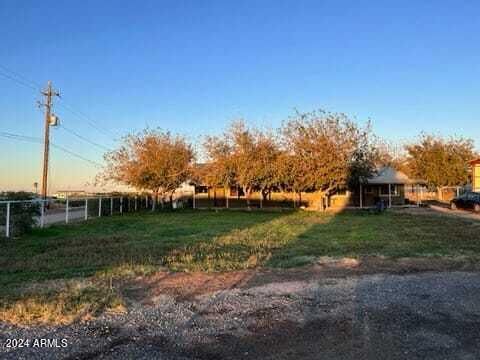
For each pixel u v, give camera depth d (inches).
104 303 309.4
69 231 823.1
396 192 1911.9
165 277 403.5
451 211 1473.9
